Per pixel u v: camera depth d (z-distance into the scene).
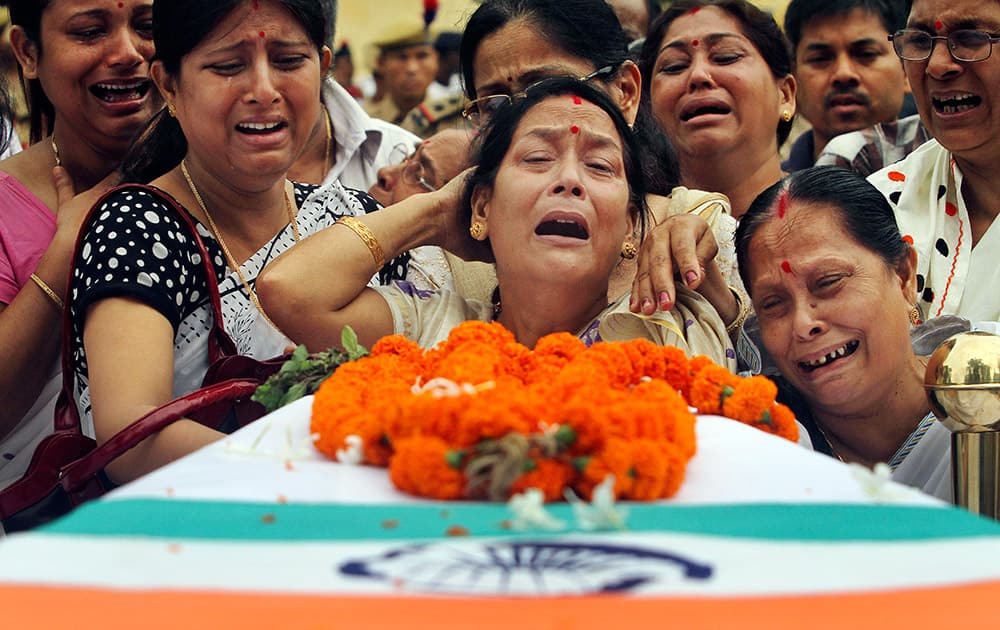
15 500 2.89
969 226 3.88
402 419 1.89
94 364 2.94
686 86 4.07
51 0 3.67
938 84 3.74
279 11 3.19
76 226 3.52
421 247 3.57
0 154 4.48
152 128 3.51
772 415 2.34
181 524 1.63
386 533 1.59
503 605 1.33
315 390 2.66
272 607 1.33
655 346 2.42
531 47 3.62
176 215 3.20
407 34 7.50
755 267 3.05
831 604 1.34
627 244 3.09
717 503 1.76
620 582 1.40
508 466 1.71
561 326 3.01
